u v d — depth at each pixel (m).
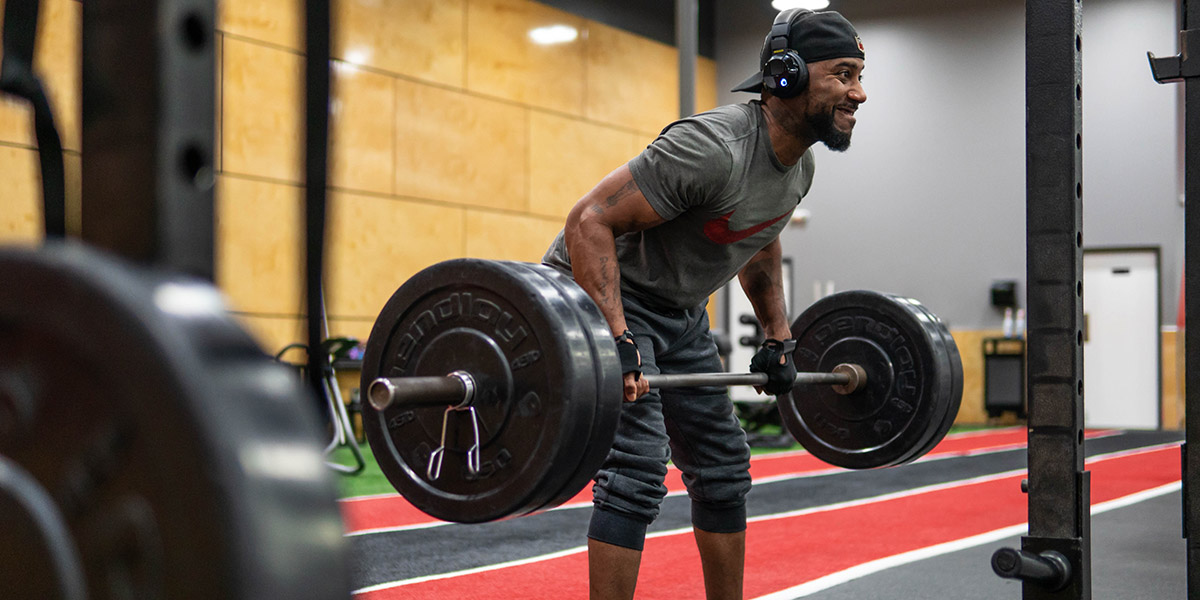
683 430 1.94
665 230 1.79
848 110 1.73
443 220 8.57
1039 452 1.53
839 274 10.93
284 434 0.54
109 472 0.53
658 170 1.64
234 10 7.26
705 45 11.14
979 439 8.55
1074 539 1.49
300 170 0.66
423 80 8.45
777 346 2.01
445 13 8.62
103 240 0.63
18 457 0.57
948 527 3.78
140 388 0.51
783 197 1.80
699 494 1.95
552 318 1.26
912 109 10.70
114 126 0.63
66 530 0.55
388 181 8.18
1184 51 1.58
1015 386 10.18
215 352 0.53
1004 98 10.38
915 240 10.66
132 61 0.62
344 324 7.84
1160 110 9.91
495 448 1.32
